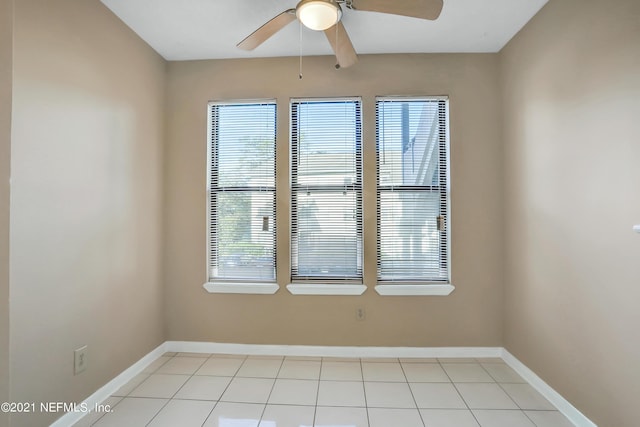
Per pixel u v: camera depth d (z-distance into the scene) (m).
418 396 2.08
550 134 2.02
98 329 1.99
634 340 1.46
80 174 1.85
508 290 2.54
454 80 2.66
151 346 2.55
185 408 1.95
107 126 2.07
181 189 2.75
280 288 2.70
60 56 1.72
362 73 2.69
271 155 2.76
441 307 2.65
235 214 2.77
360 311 2.67
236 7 2.08
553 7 1.98
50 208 1.66
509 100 2.49
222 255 2.78
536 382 2.17
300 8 1.59
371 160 2.68
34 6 1.57
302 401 2.03
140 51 2.42
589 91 1.71
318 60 2.71
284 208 2.71
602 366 1.63
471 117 2.65
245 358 2.63
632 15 1.46
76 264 1.82
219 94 2.75
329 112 2.74
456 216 2.65
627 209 1.49
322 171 2.73
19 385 1.50
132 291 2.32
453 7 2.07
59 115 1.71
